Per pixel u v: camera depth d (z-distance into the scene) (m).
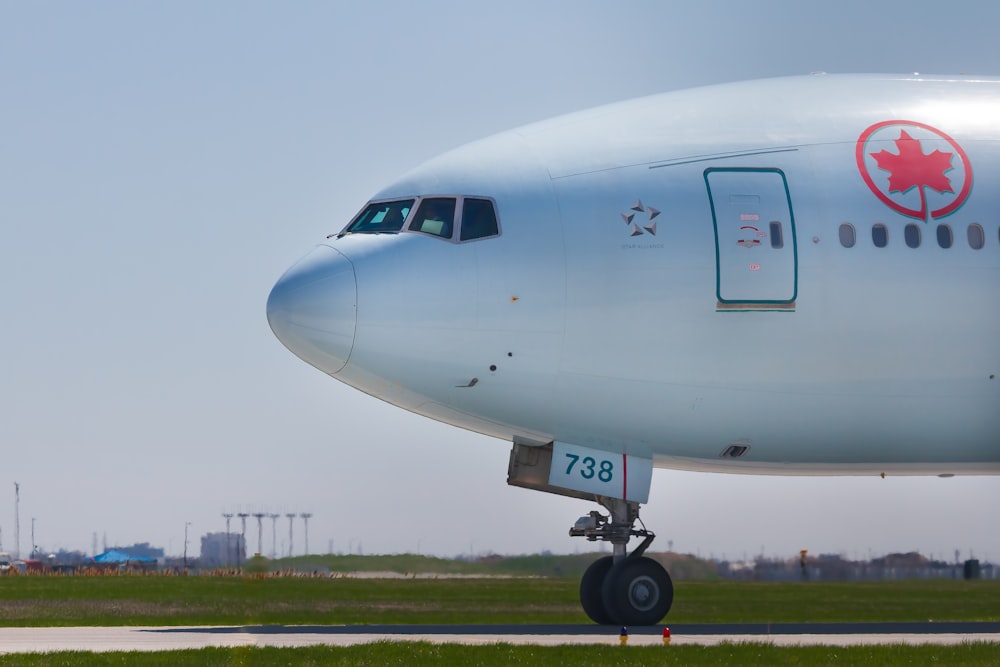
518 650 76.19
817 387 95.56
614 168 95.50
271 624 105.56
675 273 93.31
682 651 76.00
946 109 101.12
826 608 129.25
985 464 102.94
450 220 93.75
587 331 92.94
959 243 96.50
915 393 96.88
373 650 76.12
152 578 177.62
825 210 95.44
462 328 92.38
